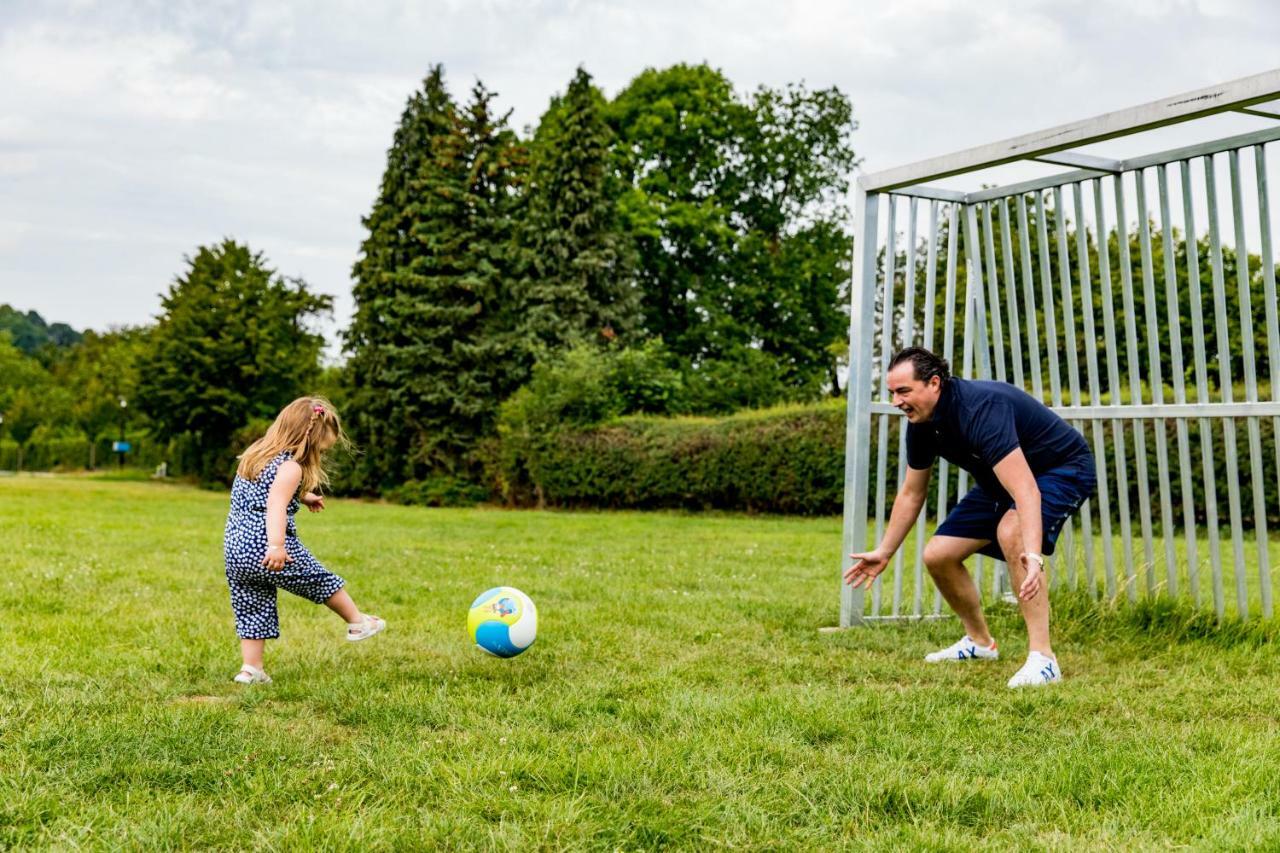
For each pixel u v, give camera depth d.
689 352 35.06
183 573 8.59
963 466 4.92
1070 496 4.75
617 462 22.41
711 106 34.97
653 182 34.22
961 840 2.67
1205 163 5.55
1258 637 5.41
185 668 4.86
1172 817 2.83
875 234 6.58
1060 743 3.61
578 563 9.96
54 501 21.20
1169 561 5.93
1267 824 2.70
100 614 6.44
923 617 6.61
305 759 3.38
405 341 31.55
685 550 11.57
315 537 12.79
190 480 39.72
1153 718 3.99
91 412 58.91
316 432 4.88
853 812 2.90
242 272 37.84
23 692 4.25
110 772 3.19
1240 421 13.88
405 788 3.08
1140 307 13.20
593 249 31.08
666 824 2.79
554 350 28.98
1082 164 5.89
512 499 25.80
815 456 18.84
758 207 35.97
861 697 4.22
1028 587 4.46
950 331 6.70
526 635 4.98
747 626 6.22
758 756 3.41
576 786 3.09
